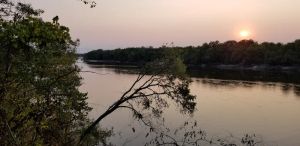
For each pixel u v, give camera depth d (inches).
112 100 2038.6
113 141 1103.0
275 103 2094.0
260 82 3144.7
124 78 3464.6
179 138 1151.0
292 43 5871.1
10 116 360.5
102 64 6028.5
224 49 6171.3
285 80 3344.0
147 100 535.2
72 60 602.2
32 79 351.3
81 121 693.3
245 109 1892.2
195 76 3750.0
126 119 1428.4
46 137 446.9
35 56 334.0
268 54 5629.9
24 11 361.7
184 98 525.0
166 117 1520.7
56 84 444.5
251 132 1396.4
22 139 390.3
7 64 314.5
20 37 289.3
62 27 315.9
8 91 343.0
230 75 3954.2
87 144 573.0
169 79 522.6
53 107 432.5
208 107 1930.4
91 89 2596.0
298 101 2161.7
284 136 1354.6
